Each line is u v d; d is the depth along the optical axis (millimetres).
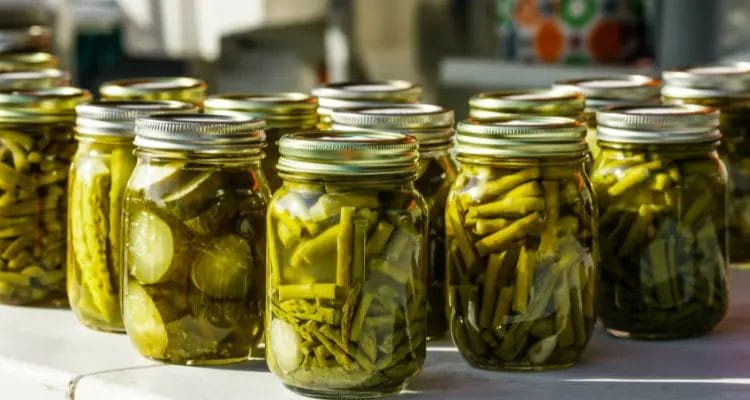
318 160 886
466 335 982
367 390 908
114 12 2615
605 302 1070
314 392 916
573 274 966
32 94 1171
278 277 911
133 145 1074
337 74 2742
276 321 917
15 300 1208
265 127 1064
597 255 996
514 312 962
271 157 1086
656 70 2217
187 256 980
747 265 1325
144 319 999
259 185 1001
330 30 2736
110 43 2613
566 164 950
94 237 1089
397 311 906
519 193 946
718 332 1096
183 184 976
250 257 989
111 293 1093
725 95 1249
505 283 960
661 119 1033
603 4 2293
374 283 896
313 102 1108
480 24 2814
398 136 923
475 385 948
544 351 969
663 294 1048
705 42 2213
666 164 1042
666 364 997
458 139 972
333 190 892
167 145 969
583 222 968
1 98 1165
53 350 1055
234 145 974
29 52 1629
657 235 1043
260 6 2627
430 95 2840
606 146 1057
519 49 2412
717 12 2195
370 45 2771
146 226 984
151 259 985
